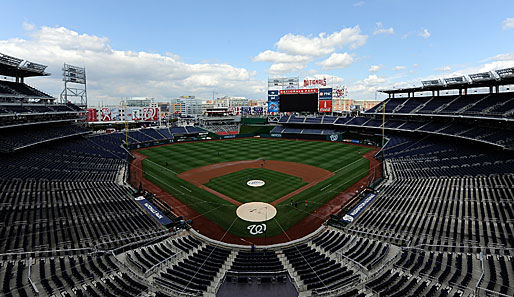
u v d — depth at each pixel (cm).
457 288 1593
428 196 3291
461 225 2456
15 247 2139
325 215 3256
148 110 12512
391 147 6762
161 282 1767
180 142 9269
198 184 4450
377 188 4050
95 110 11744
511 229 2291
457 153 5106
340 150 7400
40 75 6431
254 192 4047
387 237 2428
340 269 1925
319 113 11388
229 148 7925
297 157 6519
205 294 1672
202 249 2450
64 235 2428
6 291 1577
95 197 3488
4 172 3722
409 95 8762
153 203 3628
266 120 12200
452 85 6488
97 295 1591
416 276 1762
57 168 4503
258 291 1680
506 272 1711
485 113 5275
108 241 2412
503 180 3331
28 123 5103
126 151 7038
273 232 2873
